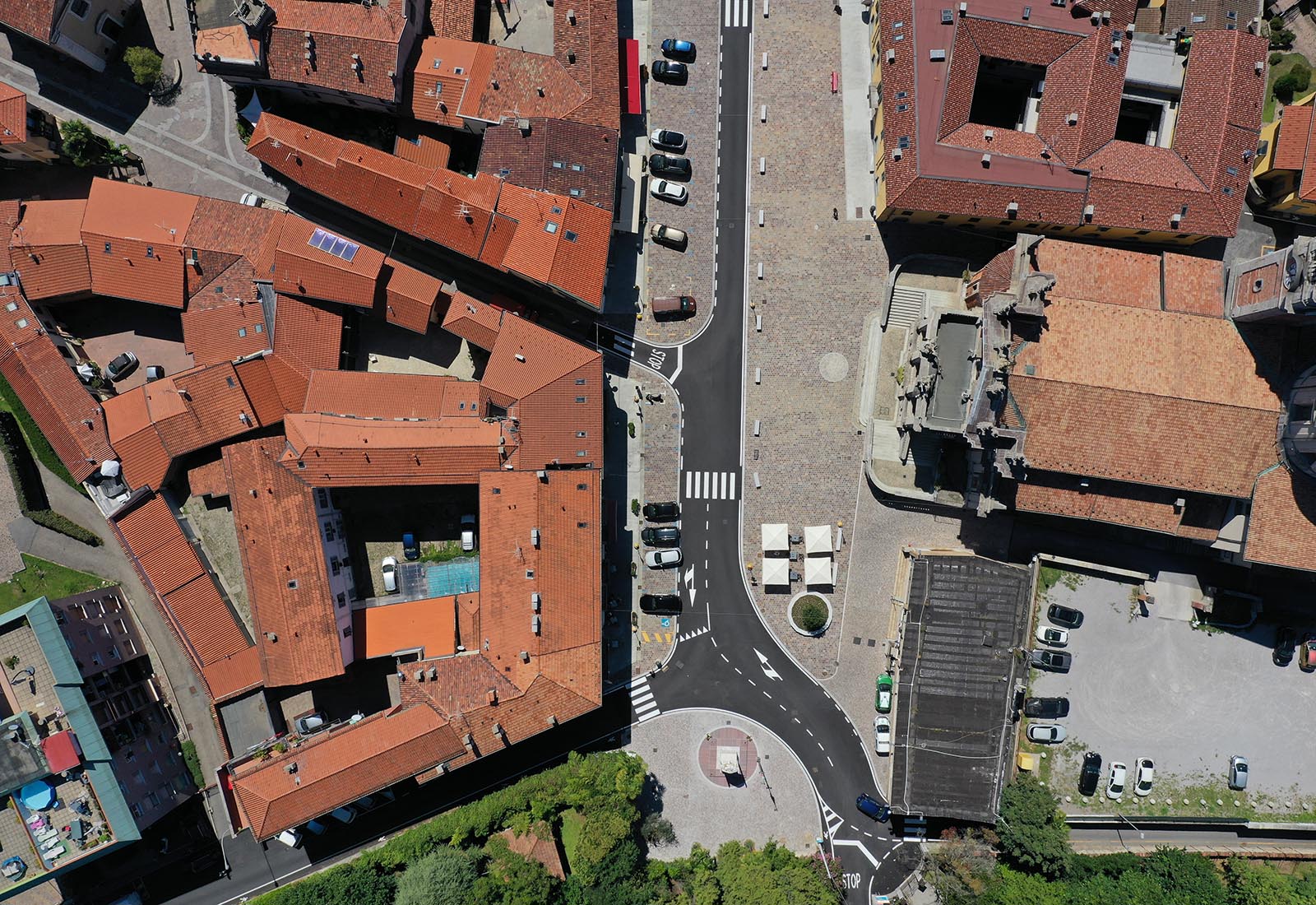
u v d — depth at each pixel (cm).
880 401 7594
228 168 7481
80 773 6391
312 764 6675
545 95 7000
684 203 7612
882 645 7675
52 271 6988
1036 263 6831
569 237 6806
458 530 7531
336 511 7388
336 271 6869
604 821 6912
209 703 7512
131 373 7431
